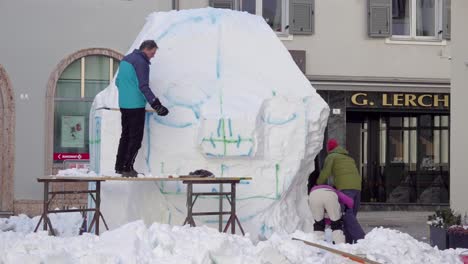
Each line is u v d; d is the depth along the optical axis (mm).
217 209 12062
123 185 12062
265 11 25875
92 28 23406
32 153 23109
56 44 23281
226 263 8391
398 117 27312
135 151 11359
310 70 25906
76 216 15406
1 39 23078
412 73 26328
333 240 12711
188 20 12992
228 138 11930
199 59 12531
